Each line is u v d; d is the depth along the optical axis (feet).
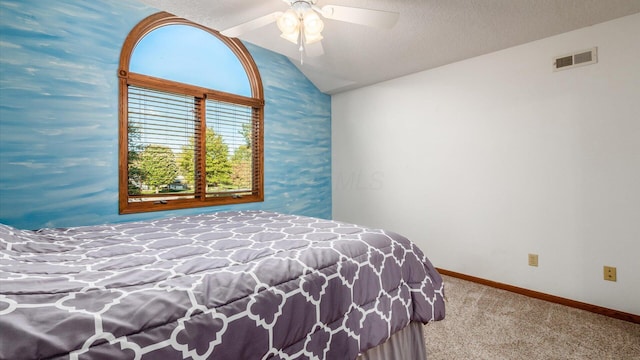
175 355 2.32
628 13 6.38
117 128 7.36
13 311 2.12
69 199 6.72
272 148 10.87
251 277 3.10
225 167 9.77
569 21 6.75
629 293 6.48
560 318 6.60
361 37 8.19
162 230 5.59
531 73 7.78
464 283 8.78
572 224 7.20
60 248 4.19
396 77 10.74
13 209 6.11
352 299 3.80
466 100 9.02
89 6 6.93
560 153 7.34
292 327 3.11
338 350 3.50
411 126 10.40
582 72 7.01
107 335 2.14
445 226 9.56
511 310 7.01
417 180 10.26
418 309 4.57
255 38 8.56
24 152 6.20
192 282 2.87
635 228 6.41
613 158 6.64
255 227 5.78
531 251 7.83
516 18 6.71
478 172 8.78
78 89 6.80
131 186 7.78
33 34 6.25
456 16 6.76
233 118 9.95
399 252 4.71
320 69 10.93
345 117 12.56
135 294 2.56
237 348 2.66
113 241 4.65
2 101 5.96
